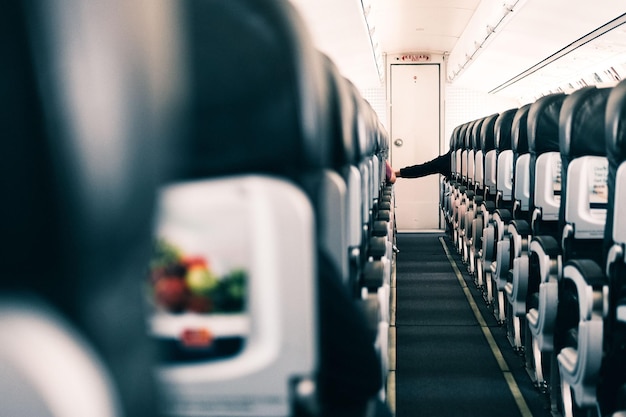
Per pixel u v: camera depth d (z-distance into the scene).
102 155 0.53
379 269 2.91
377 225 4.14
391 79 14.98
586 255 3.53
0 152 0.52
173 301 1.07
